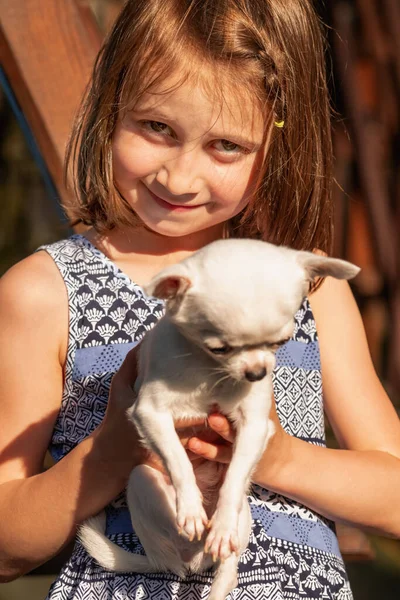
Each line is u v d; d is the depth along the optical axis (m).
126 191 4.20
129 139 4.07
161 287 3.40
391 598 7.74
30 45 5.24
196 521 3.33
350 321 4.53
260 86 4.06
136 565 3.78
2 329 4.12
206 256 3.41
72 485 3.83
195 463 3.90
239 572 3.79
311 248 4.55
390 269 8.92
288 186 4.34
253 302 3.24
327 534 4.06
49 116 5.19
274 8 4.18
